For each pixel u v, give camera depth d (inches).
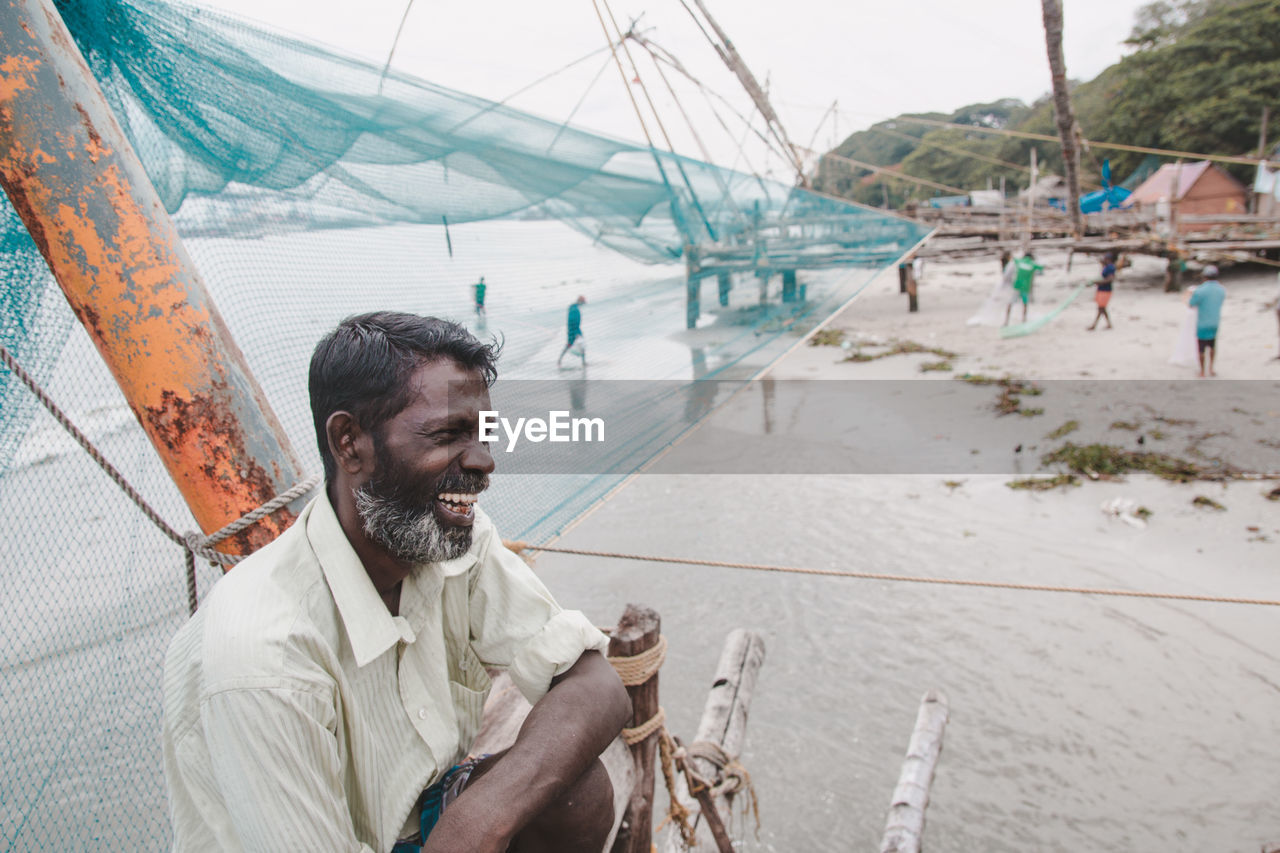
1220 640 220.7
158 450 62.7
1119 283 791.1
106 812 75.4
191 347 59.6
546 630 54.7
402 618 47.1
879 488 354.0
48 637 81.9
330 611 44.3
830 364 578.6
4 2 52.1
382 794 47.8
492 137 95.3
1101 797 176.9
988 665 225.0
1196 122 1284.4
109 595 85.1
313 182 84.3
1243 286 683.4
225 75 73.0
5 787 75.8
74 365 80.6
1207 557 263.1
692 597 276.8
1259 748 182.4
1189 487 310.0
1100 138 1510.8
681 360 119.7
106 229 56.1
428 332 41.9
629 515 353.1
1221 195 985.5
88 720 79.9
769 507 347.9
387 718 48.0
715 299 130.9
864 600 264.8
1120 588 253.8
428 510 42.1
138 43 67.6
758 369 120.2
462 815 43.4
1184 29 1470.2
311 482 65.6
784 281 141.0
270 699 38.9
